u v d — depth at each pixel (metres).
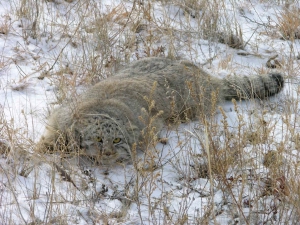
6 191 4.40
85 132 5.05
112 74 6.81
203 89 6.00
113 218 4.23
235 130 5.79
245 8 9.57
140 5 8.77
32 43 7.52
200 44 8.27
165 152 5.39
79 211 4.25
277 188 4.49
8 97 6.14
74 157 5.00
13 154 4.68
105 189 4.65
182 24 8.50
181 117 6.20
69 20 8.20
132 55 7.64
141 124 5.54
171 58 7.46
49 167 4.88
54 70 6.93
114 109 5.34
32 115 5.77
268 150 5.09
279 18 9.02
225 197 4.55
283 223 4.24
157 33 8.26
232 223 4.23
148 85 6.03
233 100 4.66
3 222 3.95
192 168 5.08
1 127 5.23
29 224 3.99
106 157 5.05
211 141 4.84
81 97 5.77
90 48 7.54
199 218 4.17
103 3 8.87
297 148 4.79
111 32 7.93
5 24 7.61
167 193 4.48
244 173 4.60
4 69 6.78
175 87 6.24
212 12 8.56
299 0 10.01
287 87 7.05
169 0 9.26
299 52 8.06
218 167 4.69
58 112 5.46
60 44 7.60
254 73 7.45
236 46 8.30
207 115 6.21
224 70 7.43
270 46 8.37
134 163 4.64
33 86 6.48
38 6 8.22
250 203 4.38
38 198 4.36
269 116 6.11
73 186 4.53
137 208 4.33
